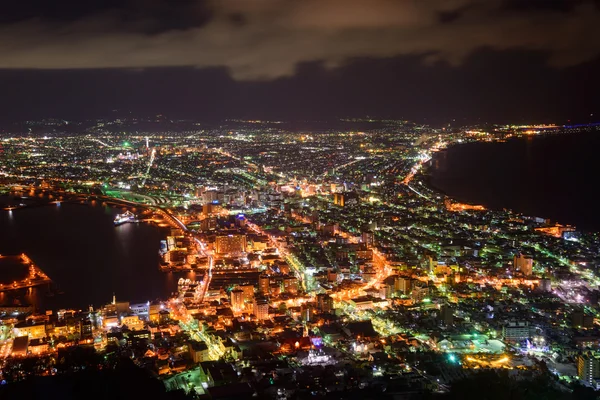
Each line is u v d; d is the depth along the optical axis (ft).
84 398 279.49
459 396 280.72
